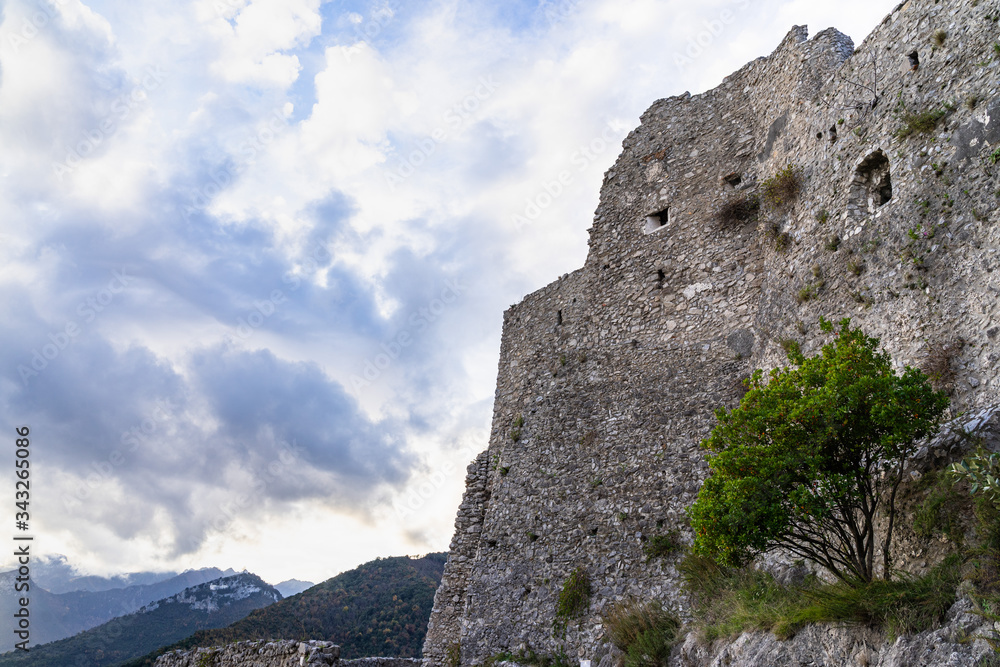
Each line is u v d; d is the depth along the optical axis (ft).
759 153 59.26
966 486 27.50
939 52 40.88
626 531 54.85
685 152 66.03
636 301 64.13
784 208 53.21
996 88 36.35
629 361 62.08
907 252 39.29
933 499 28.63
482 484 74.23
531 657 56.34
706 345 57.21
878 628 25.62
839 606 27.02
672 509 52.80
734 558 30.99
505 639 59.72
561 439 64.44
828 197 47.75
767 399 31.35
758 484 29.68
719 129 64.03
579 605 54.80
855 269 43.32
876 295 41.04
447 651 67.87
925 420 28.07
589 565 56.08
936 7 41.83
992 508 25.64
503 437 73.31
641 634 44.16
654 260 64.23
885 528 31.78
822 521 31.04
